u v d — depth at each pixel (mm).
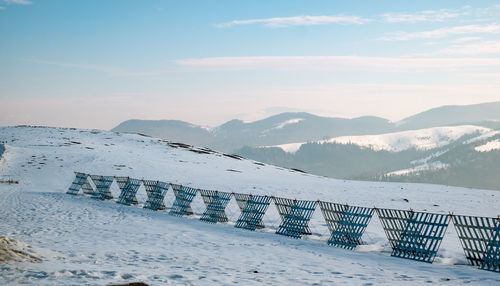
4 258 10281
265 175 67000
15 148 65812
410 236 16188
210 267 11898
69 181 48688
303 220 21438
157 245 16422
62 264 10703
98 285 8062
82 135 94438
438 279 11477
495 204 42781
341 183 63094
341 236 18844
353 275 11680
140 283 8477
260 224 24469
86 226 21312
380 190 53750
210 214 27078
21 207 28984
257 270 11852
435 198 46906
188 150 86688
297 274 11461
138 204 35094
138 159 66375
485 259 13859
